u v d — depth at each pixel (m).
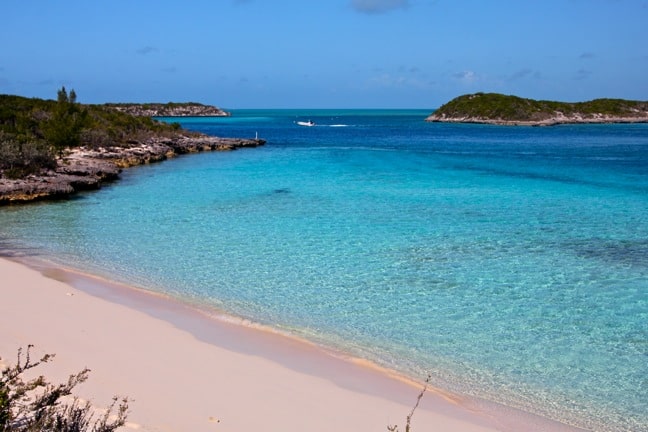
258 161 53.41
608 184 37.81
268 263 18.19
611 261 18.52
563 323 13.29
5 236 21.84
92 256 19.00
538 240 21.36
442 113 171.12
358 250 19.80
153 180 39.06
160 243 20.84
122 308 13.75
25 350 10.59
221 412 8.64
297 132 114.44
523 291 15.53
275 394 9.48
